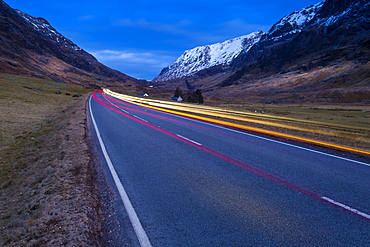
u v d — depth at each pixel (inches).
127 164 266.8
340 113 3590.1
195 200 174.6
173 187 199.9
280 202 170.1
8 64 4972.9
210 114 849.5
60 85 3585.1
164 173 235.8
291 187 198.2
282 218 147.8
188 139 408.2
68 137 405.1
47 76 6023.6
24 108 980.6
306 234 130.3
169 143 375.9
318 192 187.6
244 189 194.2
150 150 330.3
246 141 392.8
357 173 233.8
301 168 249.4
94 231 135.9
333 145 348.8
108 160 282.7
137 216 152.9
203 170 243.4
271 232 132.4
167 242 125.0
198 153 312.8
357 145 351.9
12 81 2522.1
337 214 152.6
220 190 192.5
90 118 717.3
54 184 202.7
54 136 428.1
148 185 205.0
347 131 420.8
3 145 399.2
